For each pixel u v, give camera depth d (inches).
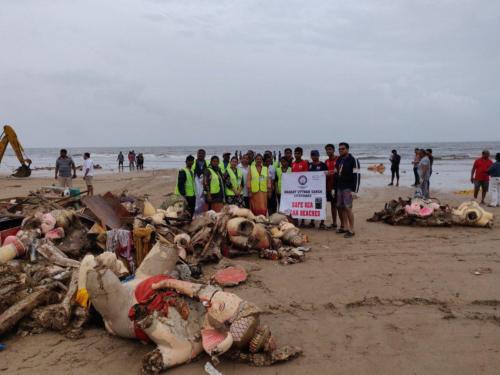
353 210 603.5
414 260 330.3
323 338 205.0
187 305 190.9
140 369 177.3
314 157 479.5
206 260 327.3
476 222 456.1
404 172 1443.2
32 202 395.2
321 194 462.6
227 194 463.5
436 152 3435.0
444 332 209.6
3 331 203.3
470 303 244.7
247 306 181.6
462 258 334.0
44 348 197.2
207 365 176.2
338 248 374.0
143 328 178.9
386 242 393.4
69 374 175.9
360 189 897.5
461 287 268.7
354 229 458.9
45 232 300.8
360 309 239.6
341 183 419.5
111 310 199.2
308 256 347.9
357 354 189.3
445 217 466.0
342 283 279.4
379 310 237.6
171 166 2148.1
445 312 233.3
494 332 209.0
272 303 247.9
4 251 259.8
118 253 282.4
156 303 188.1
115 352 193.3
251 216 359.3
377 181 1111.6
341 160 422.0
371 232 441.1
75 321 212.8
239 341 175.9
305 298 254.8
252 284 280.2
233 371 175.9
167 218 349.4
